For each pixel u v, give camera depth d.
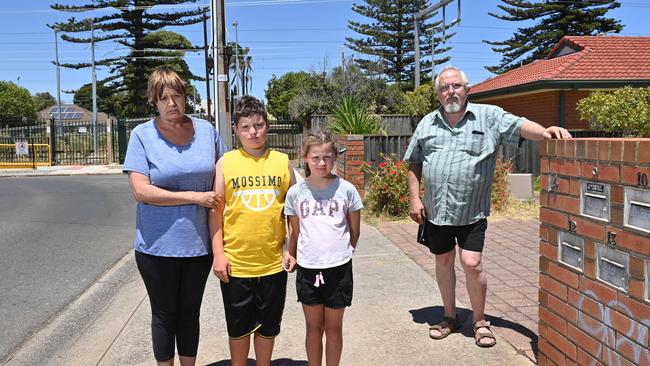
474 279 3.93
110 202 13.27
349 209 3.39
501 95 17.55
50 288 5.98
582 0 38.28
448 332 4.12
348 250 3.38
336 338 3.42
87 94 61.16
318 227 3.32
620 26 38.66
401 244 7.30
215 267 3.29
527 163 12.67
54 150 28.08
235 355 3.41
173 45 48.44
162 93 3.16
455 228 4.00
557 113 15.79
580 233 2.98
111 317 4.94
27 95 74.69
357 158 10.17
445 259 4.14
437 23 31.08
